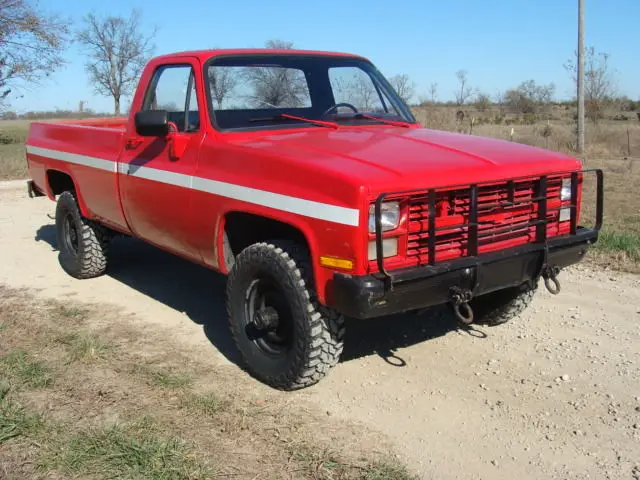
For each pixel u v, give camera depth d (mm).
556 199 4348
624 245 7102
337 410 3951
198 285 6512
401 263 3621
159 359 4707
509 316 5074
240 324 4363
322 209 3578
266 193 3926
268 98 4934
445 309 5582
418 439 3633
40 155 7098
